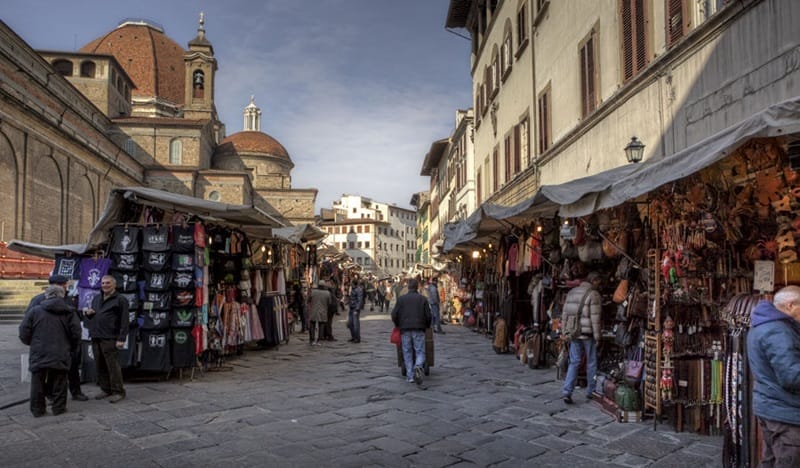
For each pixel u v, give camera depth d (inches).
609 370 318.0
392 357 471.5
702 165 185.8
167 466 191.6
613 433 234.8
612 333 322.3
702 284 241.3
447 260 1026.1
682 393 233.6
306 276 720.3
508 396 307.6
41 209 1207.6
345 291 1469.0
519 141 737.0
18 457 199.8
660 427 242.8
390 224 4453.7
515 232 471.2
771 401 138.6
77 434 229.0
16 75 1128.8
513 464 197.5
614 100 433.1
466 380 357.7
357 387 332.8
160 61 2657.5
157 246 342.0
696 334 242.8
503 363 431.5
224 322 425.7
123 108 2202.3
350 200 4468.5
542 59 637.9
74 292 348.2
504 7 818.2
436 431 237.6
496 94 874.1
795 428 134.7
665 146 363.6
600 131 468.4
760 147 208.1
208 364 386.6
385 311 1314.0
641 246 291.7
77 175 1401.3
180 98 2677.2
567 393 288.4
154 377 350.3
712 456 204.8
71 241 1357.0
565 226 356.2
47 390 278.7
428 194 2481.5
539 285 421.4
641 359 265.4
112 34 2694.4
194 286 343.6
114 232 345.7
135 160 1883.6
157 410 271.1
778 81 263.3
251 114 3139.8
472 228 462.0
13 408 272.7
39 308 259.3
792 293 143.7
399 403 290.0
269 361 444.1
